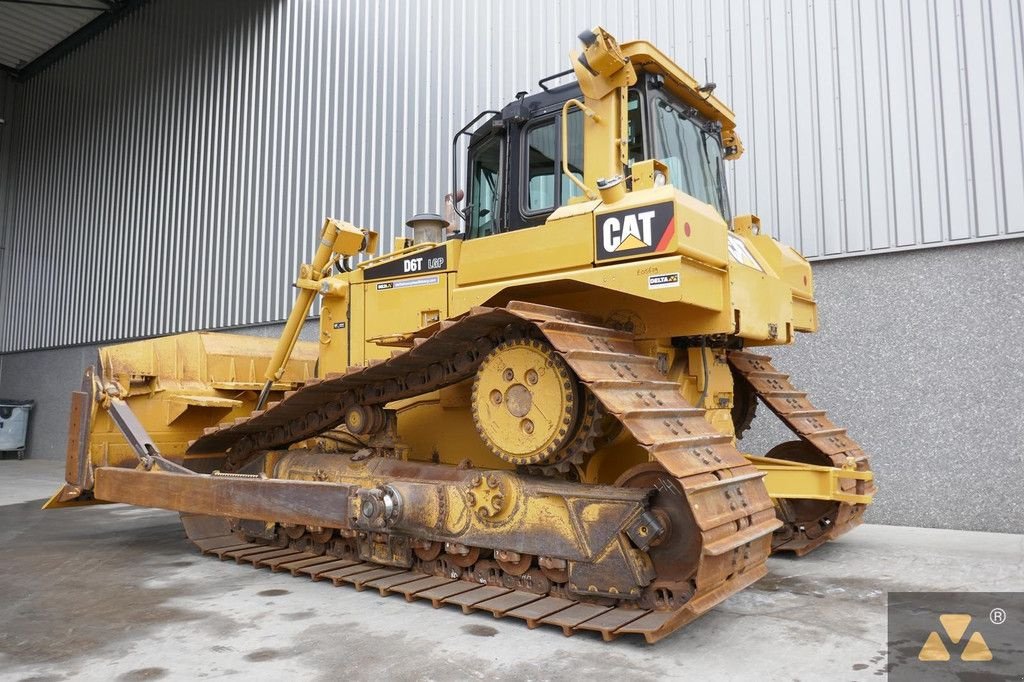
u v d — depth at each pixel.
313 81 11.59
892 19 7.07
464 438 5.03
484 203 5.39
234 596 4.39
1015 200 6.44
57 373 16.06
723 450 3.87
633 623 3.46
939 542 5.98
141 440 5.59
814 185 7.33
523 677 3.07
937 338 6.74
